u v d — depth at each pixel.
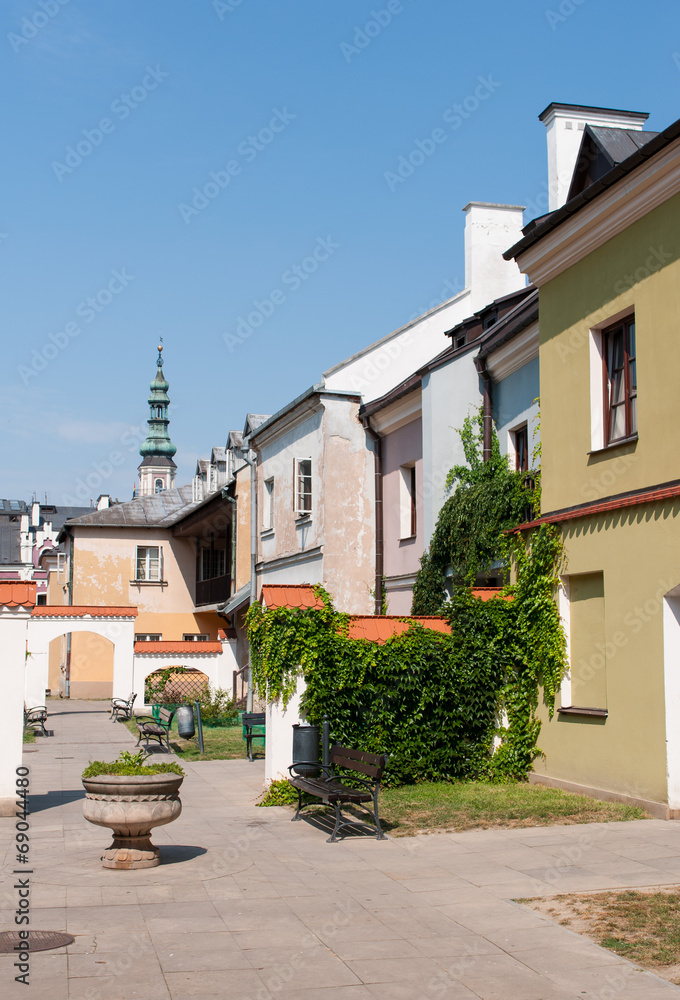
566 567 12.88
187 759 18.02
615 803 11.50
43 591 57.78
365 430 23.64
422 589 18.59
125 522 42.75
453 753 13.59
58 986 5.73
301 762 12.27
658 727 10.85
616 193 11.63
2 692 12.00
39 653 30.36
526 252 13.79
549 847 9.40
